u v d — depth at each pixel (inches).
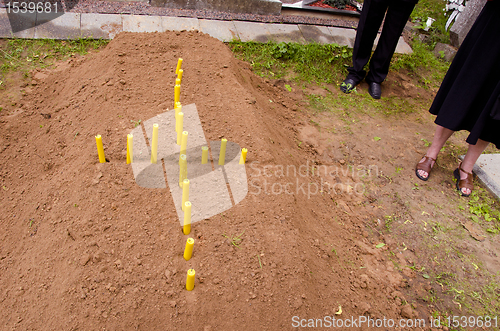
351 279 106.3
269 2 239.1
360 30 186.2
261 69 200.4
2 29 182.2
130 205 96.6
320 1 270.5
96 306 79.0
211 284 86.3
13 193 109.3
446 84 135.0
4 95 151.9
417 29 258.7
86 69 151.8
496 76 118.1
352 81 200.5
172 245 90.8
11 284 85.5
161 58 150.9
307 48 215.6
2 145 125.8
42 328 77.0
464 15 238.1
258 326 83.4
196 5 228.5
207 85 143.3
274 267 92.1
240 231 97.1
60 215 96.3
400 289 108.7
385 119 186.5
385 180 148.9
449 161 163.0
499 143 128.0
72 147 117.6
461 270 116.7
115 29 197.9
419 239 125.3
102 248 87.3
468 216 136.9
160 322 79.4
